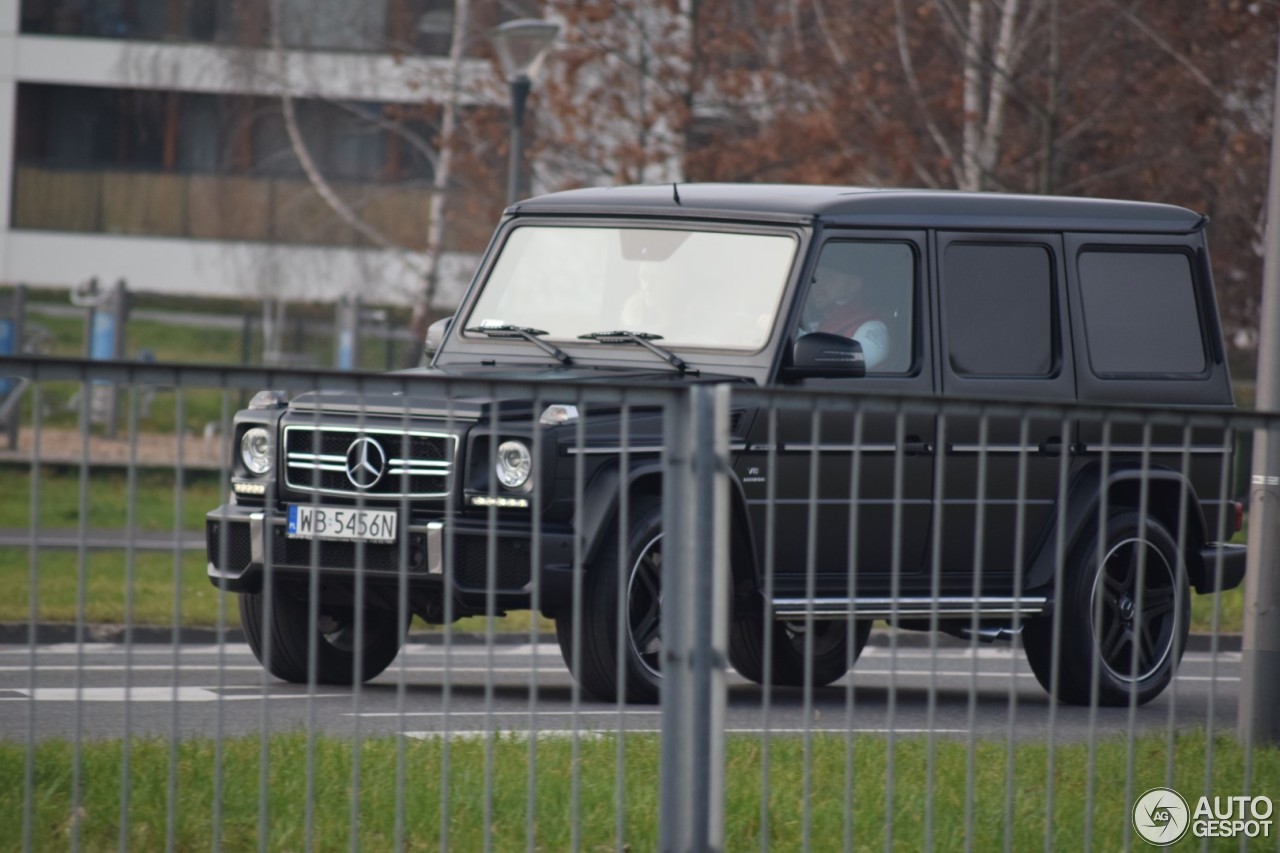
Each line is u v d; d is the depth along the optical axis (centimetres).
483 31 9888
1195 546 3484
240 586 3069
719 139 7825
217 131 16300
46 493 7400
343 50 12644
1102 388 3519
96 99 16838
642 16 7938
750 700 3447
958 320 3388
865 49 7544
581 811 2127
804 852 2025
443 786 1859
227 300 14862
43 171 16625
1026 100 7025
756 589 3105
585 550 2906
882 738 2650
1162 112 7212
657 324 3353
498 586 2889
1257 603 2650
